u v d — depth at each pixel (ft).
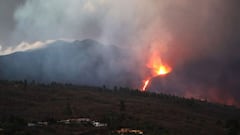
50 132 483.51
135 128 542.57
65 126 537.24
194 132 586.45
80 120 597.11
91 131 501.97
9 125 504.02
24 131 470.80
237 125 588.50
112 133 488.85
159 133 523.70
